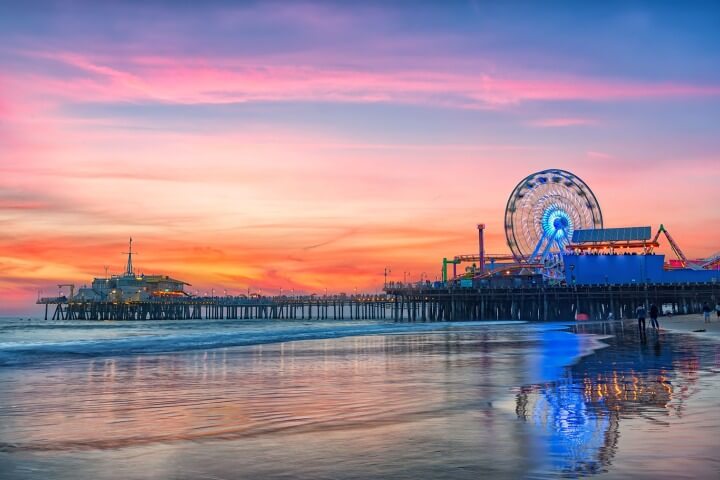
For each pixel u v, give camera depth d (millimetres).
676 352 28297
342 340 47094
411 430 11305
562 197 128250
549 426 11336
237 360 28703
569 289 120250
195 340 47094
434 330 71562
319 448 9984
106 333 92375
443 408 13797
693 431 10594
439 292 127375
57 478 8500
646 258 122312
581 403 13898
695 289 114312
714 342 35312
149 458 9578
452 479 7992
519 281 131625
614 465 8438
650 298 117625
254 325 135625
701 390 15625
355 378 20562
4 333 97562
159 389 18188
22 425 12594
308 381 19875
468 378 19844
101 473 8742
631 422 11484
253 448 10117
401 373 21953
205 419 13094
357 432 11281
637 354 27312
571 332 58062
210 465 9055
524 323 107500
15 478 8516
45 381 20438
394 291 133125
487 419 12250
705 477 7848
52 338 72688
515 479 7926
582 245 125625
